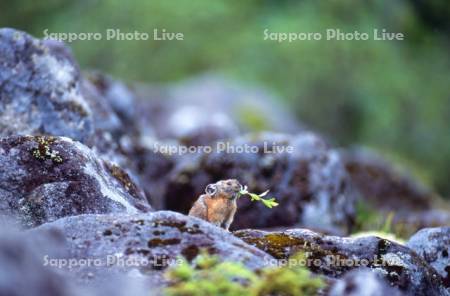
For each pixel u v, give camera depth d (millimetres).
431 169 30938
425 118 31672
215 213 8719
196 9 32250
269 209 12945
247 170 13219
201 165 13352
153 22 31531
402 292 6809
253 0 33312
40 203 7824
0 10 31812
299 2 33000
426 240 8430
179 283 5691
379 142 30906
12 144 8078
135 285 5598
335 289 5527
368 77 31547
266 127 24938
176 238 6316
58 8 31875
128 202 8414
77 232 6387
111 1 31469
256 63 31109
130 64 30984
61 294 4605
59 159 8070
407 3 33844
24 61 10852
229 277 5664
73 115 11008
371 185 16828
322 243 7105
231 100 25719
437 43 33844
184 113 22719
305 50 31438
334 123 30922
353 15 32312
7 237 4492
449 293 7781
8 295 4211
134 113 15719
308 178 13352
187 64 31312
